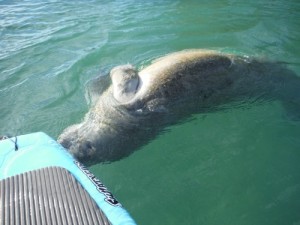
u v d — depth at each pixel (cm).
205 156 260
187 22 471
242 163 254
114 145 253
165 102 265
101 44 412
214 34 436
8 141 213
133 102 267
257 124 285
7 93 327
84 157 242
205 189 236
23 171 185
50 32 451
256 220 213
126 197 230
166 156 259
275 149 264
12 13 521
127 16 495
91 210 155
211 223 213
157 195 232
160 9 516
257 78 300
